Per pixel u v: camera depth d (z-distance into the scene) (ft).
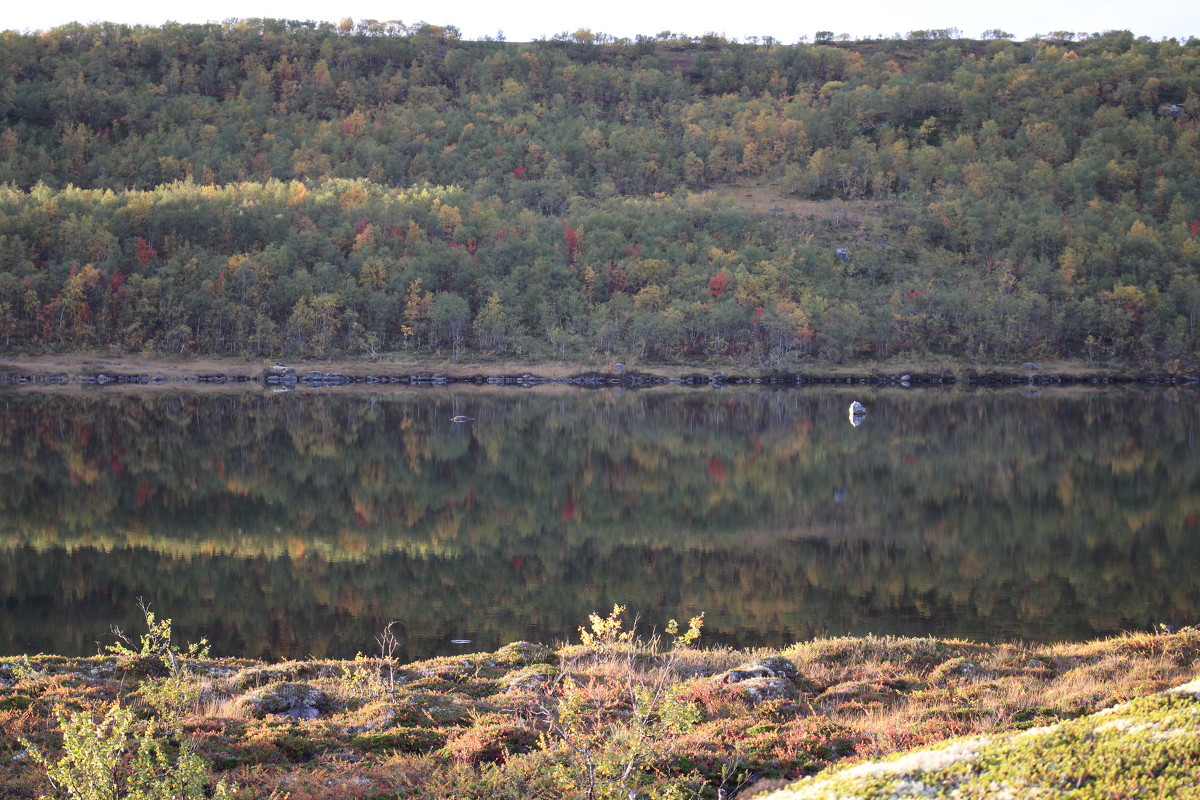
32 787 51.08
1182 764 31.50
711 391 568.00
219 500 217.97
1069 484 240.94
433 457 291.79
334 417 402.72
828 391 568.00
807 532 187.73
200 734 61.16
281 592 139.85
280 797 51.16
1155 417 404.57
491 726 63.26
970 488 237.04
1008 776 33.19
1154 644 94.73
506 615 129.08
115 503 211.00
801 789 38.04
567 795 50.60
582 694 68.95
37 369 590.14
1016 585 144.77
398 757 58.54
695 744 58.70
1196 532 183.11
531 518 202.08
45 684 74.69
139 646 111.45
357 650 112.06
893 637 115.96
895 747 57.82
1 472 250.98
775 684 75.10
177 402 459.32
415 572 153.79
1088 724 38.11
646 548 173.58
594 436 347.36
